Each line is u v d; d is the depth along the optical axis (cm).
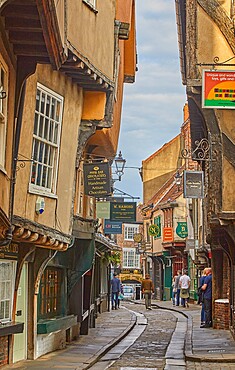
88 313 2245
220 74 1738
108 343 2005
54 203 1619
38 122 1545
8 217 1227
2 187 1166
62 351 1773
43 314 1723
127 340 2202
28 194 1473
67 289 1944
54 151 1630
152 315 3388
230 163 1856
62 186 1678
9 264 1468
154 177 6050
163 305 4225
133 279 7588
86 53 1686
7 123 1212
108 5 1859
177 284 4103
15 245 1481
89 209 2417
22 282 1577
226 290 2427
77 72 1672
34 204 1505
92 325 2548
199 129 2398
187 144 4378
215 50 1892
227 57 1886
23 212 1444
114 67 1870
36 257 1614
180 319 3086
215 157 1862
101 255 3186
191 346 1895
